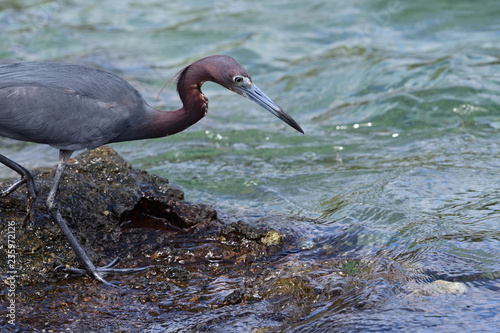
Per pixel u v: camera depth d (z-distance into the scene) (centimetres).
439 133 1449
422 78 1725
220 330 750
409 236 955
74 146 912
